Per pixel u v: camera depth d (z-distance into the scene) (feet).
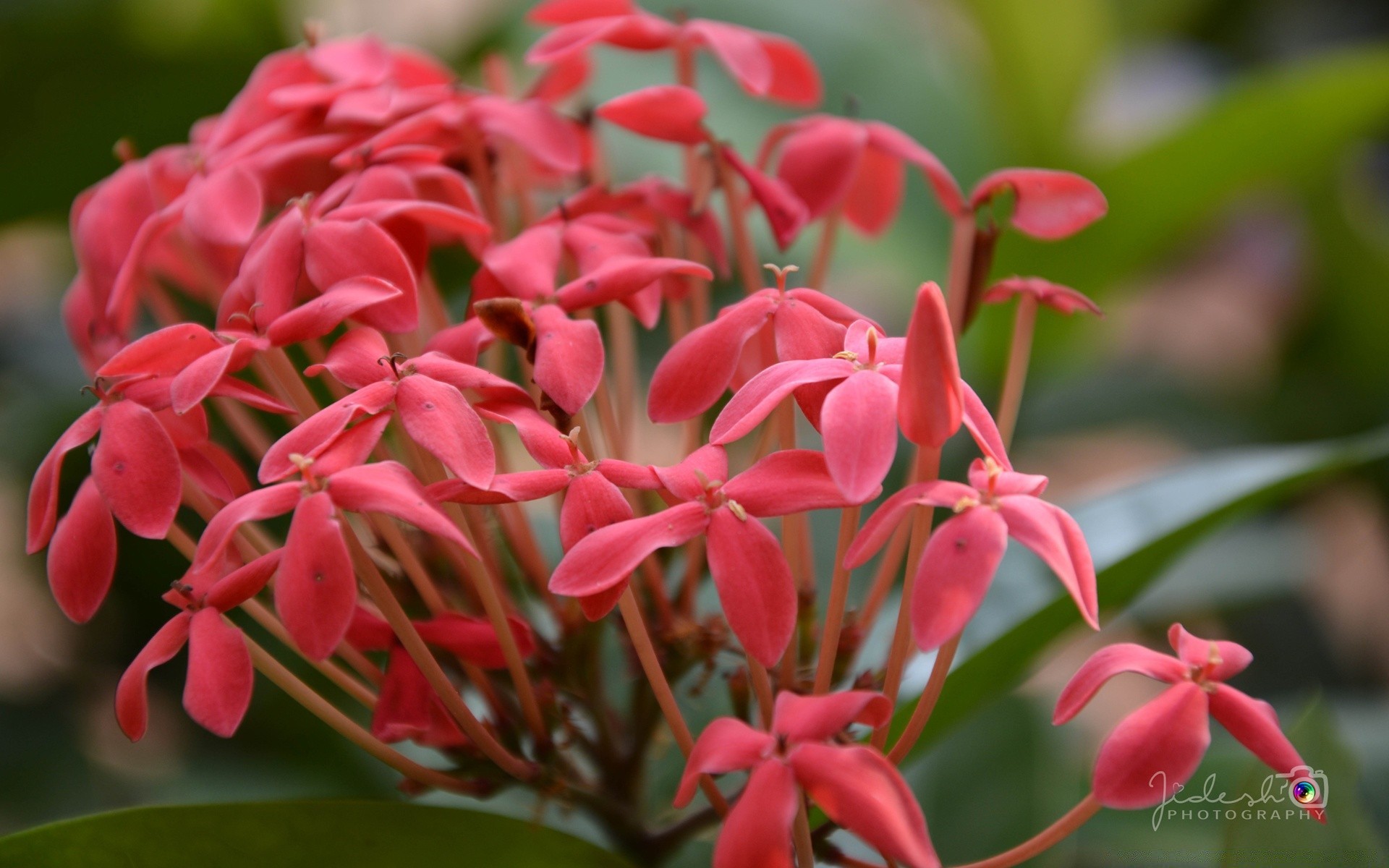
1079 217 1.21
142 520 1.09
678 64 1.30
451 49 1.84
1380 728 1.57
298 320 1.12
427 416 1.09
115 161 1.77
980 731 1.47
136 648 1.66
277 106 1.26
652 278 1.15
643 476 1.09
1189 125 1.71
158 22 1.73
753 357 1.19
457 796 1.36
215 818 1.13
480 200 1.24
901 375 1.07
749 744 1.05
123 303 1.21
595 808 1.21
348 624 1.05
